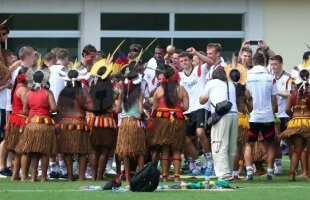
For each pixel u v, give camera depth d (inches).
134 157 1515.7
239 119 1566.2
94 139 1542.8
